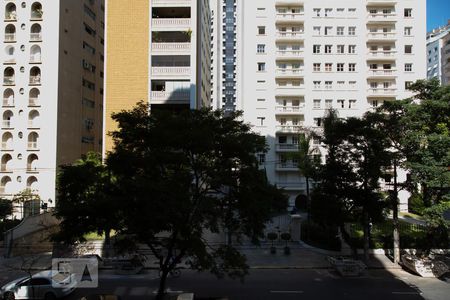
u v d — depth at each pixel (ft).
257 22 182.09
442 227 75.10
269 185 53.88
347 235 89.81
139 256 68.13
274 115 179.11
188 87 127.85
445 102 70.28
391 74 178.70
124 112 51.72
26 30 147.23
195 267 50.57
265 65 181.06
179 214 45.50
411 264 76.33
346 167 77.00
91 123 175.52
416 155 74.28
